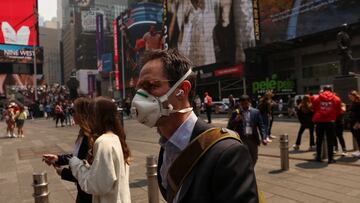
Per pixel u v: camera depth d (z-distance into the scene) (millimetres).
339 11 27250
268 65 39656
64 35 169875
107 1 149375
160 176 1780
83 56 144375
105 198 2846
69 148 14203
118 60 80938
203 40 50469
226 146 1437
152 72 1637
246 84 40062
